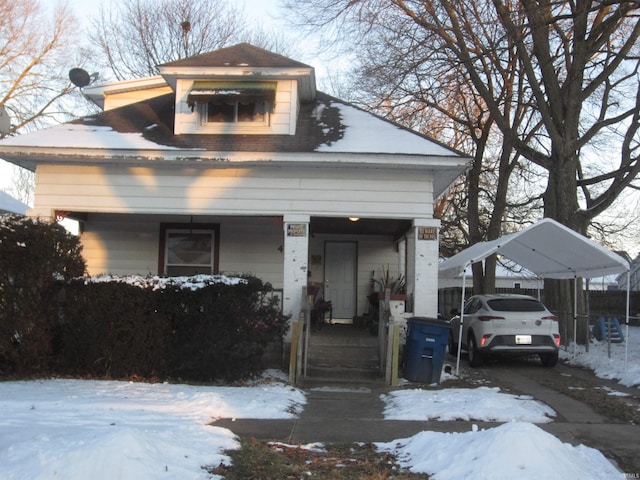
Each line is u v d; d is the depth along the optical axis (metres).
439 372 10.34
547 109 15.19
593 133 15.12
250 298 9.78
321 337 11.59
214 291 9.61
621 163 16.95
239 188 11.47
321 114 13.10
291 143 11.52
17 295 9.35
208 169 11.52
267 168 11.46
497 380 10.59
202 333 9.57
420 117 22.16
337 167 11.35
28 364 9.57
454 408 7.93
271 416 7.44
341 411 7.95
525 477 4.80
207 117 12.23
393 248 15.54
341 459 5.71
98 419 6.57
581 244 11.04
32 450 4.88
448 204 27.83
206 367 9.59
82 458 4.59
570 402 8.57
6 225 9.34
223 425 6.94
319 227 14.41
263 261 14.13
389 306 10.83
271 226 14.23
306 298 10.95
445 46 16.98
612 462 5.70
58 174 11.49
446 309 26.81
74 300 9.66
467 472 4.98
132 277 9.94
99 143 11.23
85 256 13.99
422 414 7.66
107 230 14.09
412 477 5.13
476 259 11.17
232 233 14.19
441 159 11.01
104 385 8.84
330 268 15.48
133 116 12.92
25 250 9.34
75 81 15.62
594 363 12.11
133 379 9.50
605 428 7.07
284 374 10.61
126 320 9.59
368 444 6.30
